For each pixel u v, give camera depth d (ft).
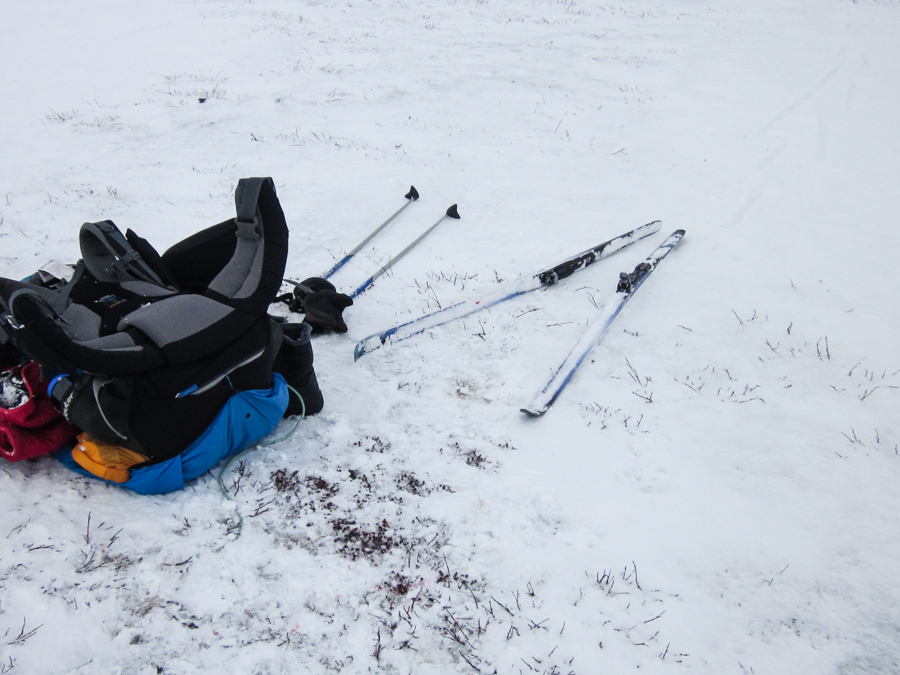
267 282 10.02
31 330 8.05
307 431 11.59
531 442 11.82
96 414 9.07
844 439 11.96
